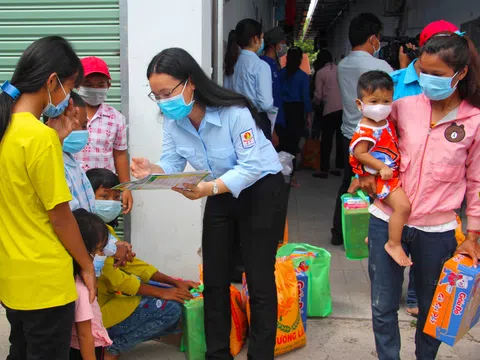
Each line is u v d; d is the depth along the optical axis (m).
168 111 2.39
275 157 2.72
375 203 2.63
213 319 2.86
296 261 3.41
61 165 2.06
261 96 4.64
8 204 2.05
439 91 2.27
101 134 3.31
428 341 2.65
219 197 2.73
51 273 2.09
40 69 2.04
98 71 3.18
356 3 14.98
